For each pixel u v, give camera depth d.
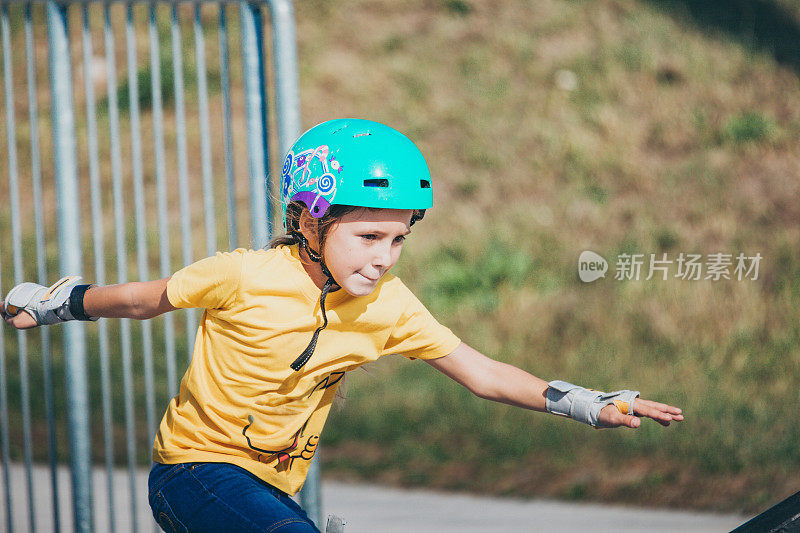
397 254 8.22
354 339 8.68
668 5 43.44
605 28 42.44
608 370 27.12
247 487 8.12
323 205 7.90
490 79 40.69
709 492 21.02
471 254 32.94
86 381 12.77
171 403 8.96
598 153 36.53
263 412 8.56
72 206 12.59
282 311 8.33
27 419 13.73
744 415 24.03
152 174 38.06
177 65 12.41
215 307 8.38
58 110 12.51
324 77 41.66
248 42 11.63
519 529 19.28
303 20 44.81
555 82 40.03
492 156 37.16
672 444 23.23
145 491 21.69
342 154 7.88
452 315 30.64
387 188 7.76
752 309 28.09
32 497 13.76
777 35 41.34
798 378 25.36
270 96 26.67
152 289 8.45
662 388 25.84
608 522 19.66
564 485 22.08
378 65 42.12
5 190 37.72
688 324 28.23
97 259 12.67
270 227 11.60
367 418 26.41
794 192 33.34
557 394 8.66
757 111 37.19
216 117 39.94
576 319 29.45
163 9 44.31
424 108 39.88
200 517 8.02
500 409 26.05
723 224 32.28
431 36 43.34
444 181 36.50
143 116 40.38
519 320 29.95
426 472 23.44
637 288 29.92
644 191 34.62
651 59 40.19
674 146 36.41
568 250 32.47
